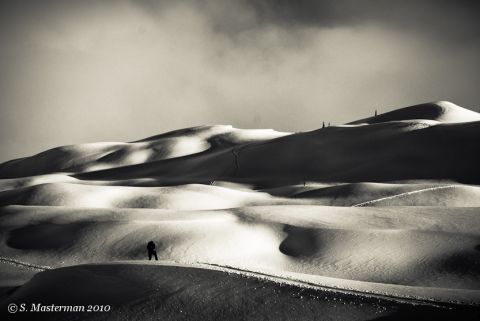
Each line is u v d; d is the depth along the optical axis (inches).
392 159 5290.4
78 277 947.3
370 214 2156.7
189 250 1731.1
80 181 6264.8
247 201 3634.4
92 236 1889.8
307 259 1696.6
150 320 764.6
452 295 824.3
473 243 1718.8
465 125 5689.0
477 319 693.3
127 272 940.0
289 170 5664.4
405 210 2208.4
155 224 1964.8
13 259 1734.7
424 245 1731.1
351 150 5831.7
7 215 2304.4
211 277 888.9
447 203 3193.9
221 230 1907.0
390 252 1691.7
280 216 2142.0
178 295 827.4
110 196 3659.0
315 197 3590.1
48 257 1748.3
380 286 891.4
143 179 5949.8
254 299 798.5
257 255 1732.3
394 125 6269.7
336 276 1541.6
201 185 4015.8
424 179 4685.0
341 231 1879.9
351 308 753.6
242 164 6156.5
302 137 6628.9
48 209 2394.2
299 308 763.4
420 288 887.1
